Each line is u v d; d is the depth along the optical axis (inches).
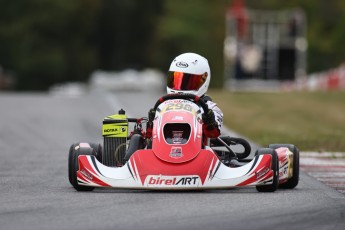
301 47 7583.7
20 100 4699.8
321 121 3737.7
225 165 1611.7
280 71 7583.7
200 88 1724.9
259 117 3841.0
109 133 1695.4
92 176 1578.5
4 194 1581.0
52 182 1800.0
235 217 1311.5
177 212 1348.4
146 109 4023.1
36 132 3157.0
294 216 1334.9
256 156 1601.9
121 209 1379.2
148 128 1678.2
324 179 1950.1
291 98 5068.9
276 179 1599.4
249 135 3080.7
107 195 1542.8
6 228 1224.2
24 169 2090.3
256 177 1571.1
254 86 7554.1
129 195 1536.7
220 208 1387.8
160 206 1405.0
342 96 5226.4
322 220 1307.8
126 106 4192.9
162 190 1594.5
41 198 1517.0
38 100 4717.0
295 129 3316.9
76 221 1275.8
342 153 2536.9
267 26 7667.3
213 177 1558.8
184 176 1552.7
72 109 4094.5
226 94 5452.8
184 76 1713.8
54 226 1237.7
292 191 1654.8
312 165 2242.9
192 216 1314.0
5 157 2396.7
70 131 3218.5
